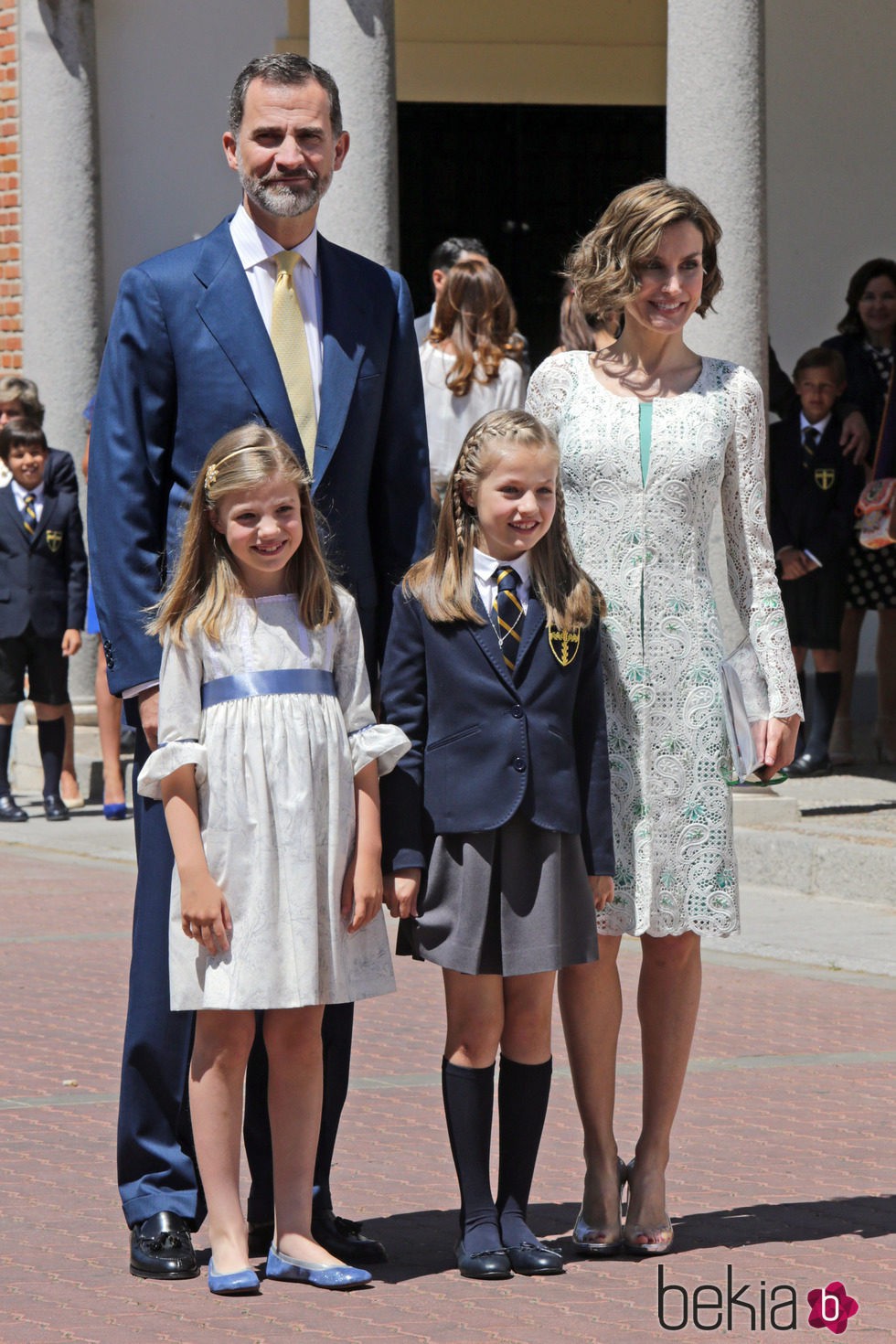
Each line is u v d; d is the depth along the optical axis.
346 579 4.86
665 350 5.05
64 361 13.07
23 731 13.55
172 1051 4.77
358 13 10.78
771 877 9.70
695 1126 5.94
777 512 11.40
